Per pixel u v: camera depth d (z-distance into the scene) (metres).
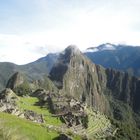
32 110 144.25
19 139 23.72
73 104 176.75
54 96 181.00
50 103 163.25
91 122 177.00
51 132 107.12
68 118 148.88
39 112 145.25
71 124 143.62
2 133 22.78
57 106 159.88
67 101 178.50
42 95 180.50
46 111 152.38
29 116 128.75
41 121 129.00
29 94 194.25
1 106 127.88
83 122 158.25
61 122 141.62
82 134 139.88
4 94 157.88
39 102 166.12
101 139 161.12
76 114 158.38
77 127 145.75
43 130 103.94
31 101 167.75
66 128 133.88
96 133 165.38
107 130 191.12
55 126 127.00
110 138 177.62
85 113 170.00
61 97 184.12
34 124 108.12
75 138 123.56
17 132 24.53
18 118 110.44
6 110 124.69
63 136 103.56
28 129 93.88
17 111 127.50
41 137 96.94
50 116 145.25
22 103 155.38
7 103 138.12
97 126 180.75
